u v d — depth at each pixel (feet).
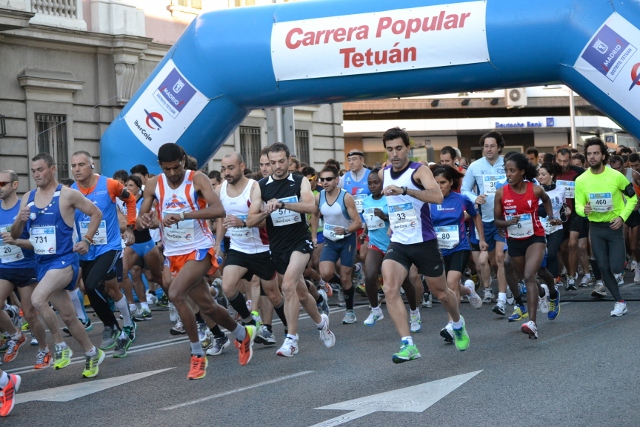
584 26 40.37
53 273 25.11
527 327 27.86
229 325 25.54
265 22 45.70
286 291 26.73
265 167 33.40
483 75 42.37
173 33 74.08
